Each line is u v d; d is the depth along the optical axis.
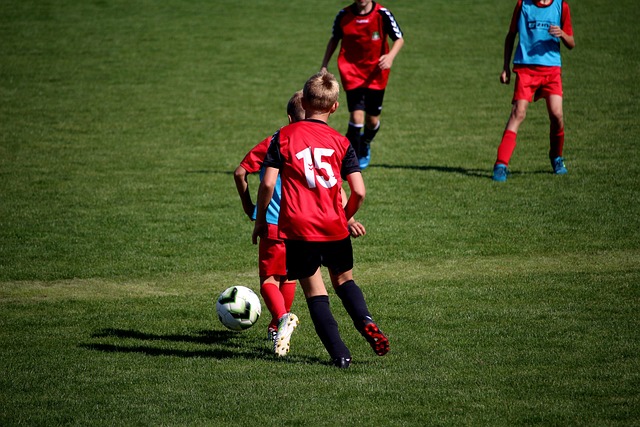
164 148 51.56
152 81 72.00
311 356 20.58
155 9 102.81
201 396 17.11
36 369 19.38
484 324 22.53
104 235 34.06
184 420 15.76
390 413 15.84
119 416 16.05
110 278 28.88
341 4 104.56
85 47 84.81
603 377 17.61
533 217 34.72
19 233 34.28
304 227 18.67
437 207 37.06
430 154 48.47
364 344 21.39
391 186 41.19
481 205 37.06
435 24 92.00
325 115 19.72
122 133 55.62
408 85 69.12
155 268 29.89
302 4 105.06
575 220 34.00
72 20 96.62
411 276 28.06
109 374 18.94
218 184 42.97
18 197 40.31
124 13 100.62
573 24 87.00
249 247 32.50
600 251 29.91
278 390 17.39
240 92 68.06
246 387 17.66
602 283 26.12
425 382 17.64
